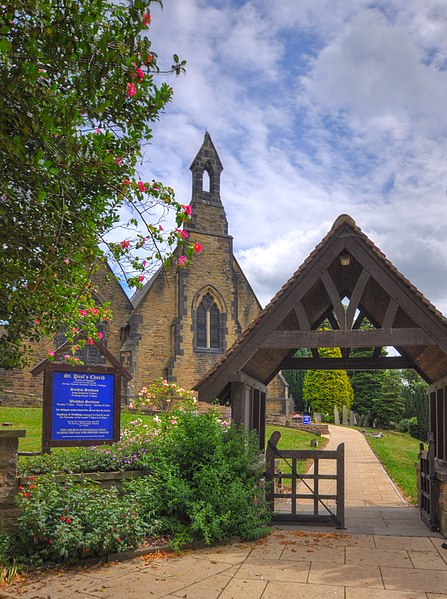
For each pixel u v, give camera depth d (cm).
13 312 716
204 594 552
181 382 3284
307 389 4738
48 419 834
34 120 493
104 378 884
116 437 881
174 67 587
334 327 1231
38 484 699
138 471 832
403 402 4941
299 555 693
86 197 659
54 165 527
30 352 808
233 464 823
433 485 849
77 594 553
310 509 1052
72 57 493
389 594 550
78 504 680
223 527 763
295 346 882
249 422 1020
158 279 3397
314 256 898
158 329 3344
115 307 3394
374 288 981
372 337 867
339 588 568
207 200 3622
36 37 482
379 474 1669
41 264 589
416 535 804
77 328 863
